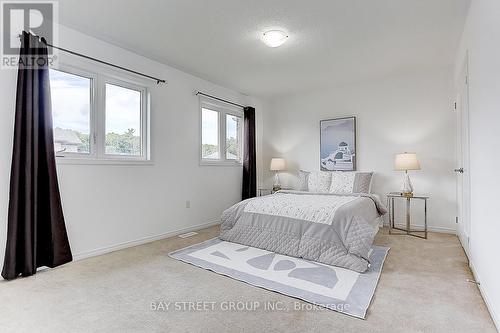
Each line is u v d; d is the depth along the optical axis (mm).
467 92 2693
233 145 5066
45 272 2459
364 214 2947
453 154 3816
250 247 3090
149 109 3537
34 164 2439
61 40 2719
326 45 3137
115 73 3166
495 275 1663
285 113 5391
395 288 2094
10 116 2434
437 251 2996
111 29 2797
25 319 1705
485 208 1943
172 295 2012
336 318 1693
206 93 4395
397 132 4230
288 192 4234
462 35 2869
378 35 2896
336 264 2504
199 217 4238
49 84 2564
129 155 3422
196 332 1569
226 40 3025
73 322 1671
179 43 3107
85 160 2877
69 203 2764
